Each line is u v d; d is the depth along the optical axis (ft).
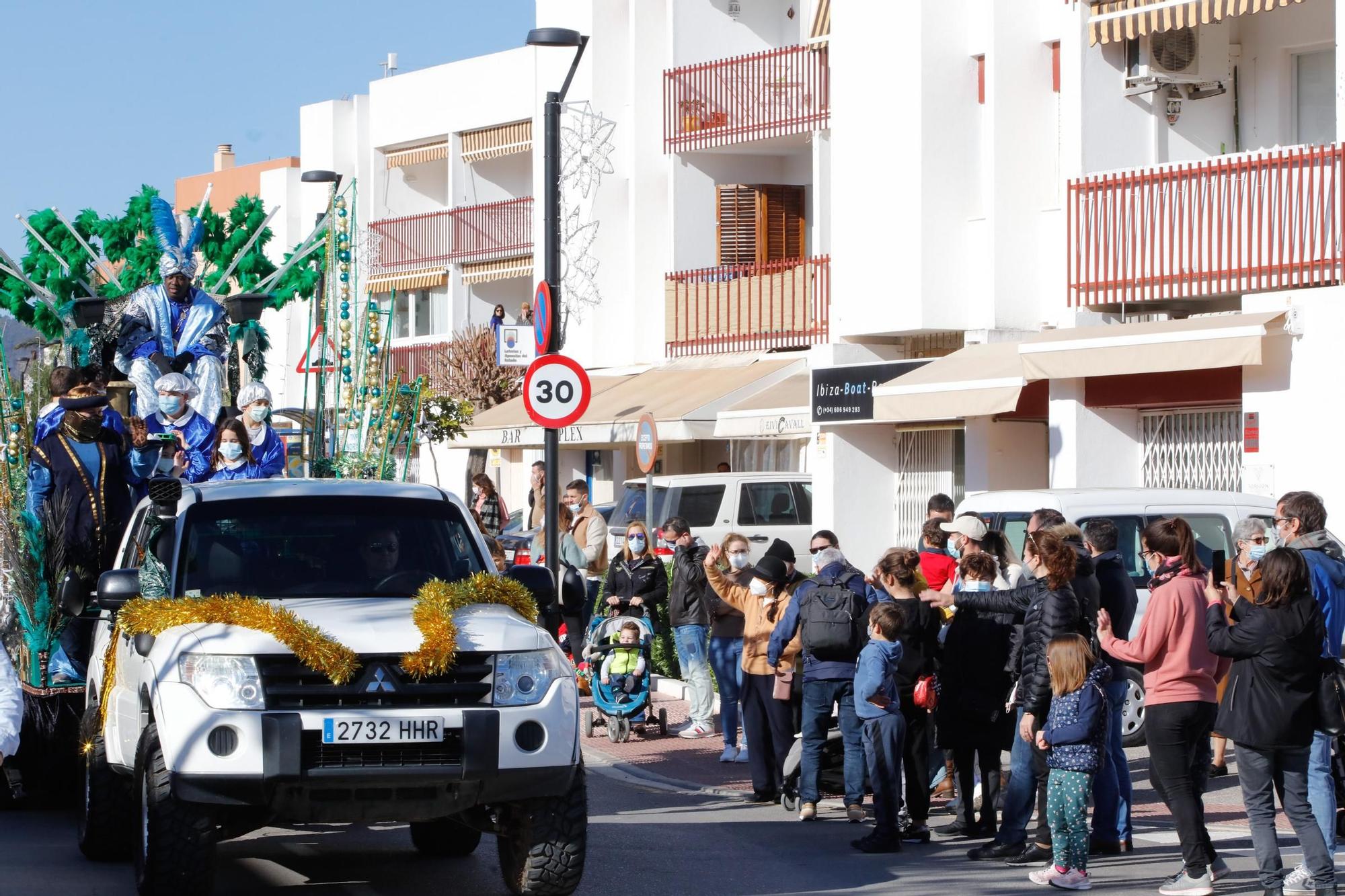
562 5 135.13
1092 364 71.56
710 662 58.18
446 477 157.99
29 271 67.05
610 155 132.46
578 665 70.74
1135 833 44.16
